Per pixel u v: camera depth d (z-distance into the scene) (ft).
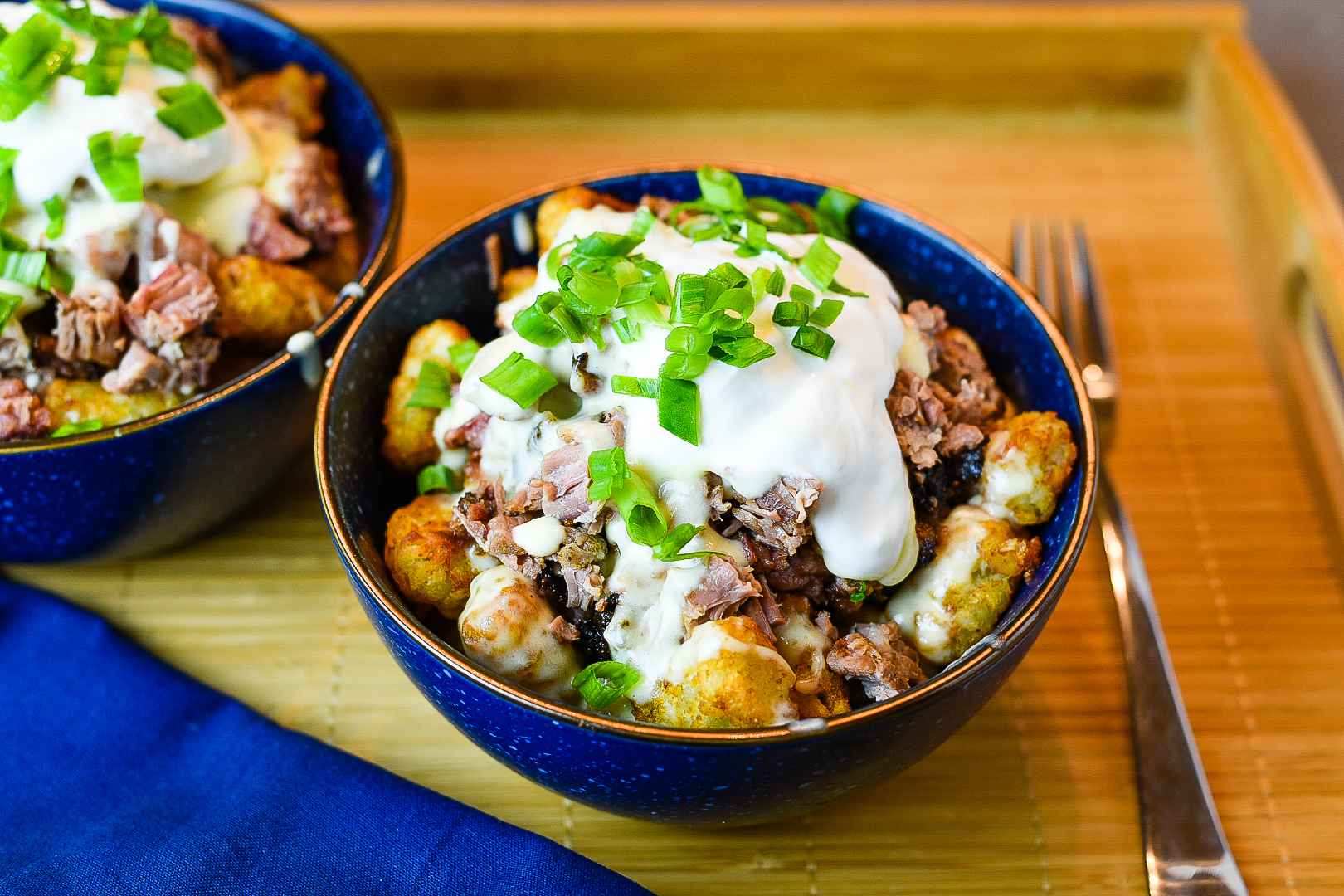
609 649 1.26
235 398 1.32
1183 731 1.34
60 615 1.42
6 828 1.31
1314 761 1.37
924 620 1.29
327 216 1.52
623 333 1.25
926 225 1.39
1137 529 1.51
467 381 1.30
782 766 1.15
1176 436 1.58
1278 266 1.63
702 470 1.23
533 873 1.25
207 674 1.42
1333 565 1.49
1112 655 1.42
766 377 1.23
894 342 1.29
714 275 1.24
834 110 1.86
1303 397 1.57
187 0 1.63
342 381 1.31
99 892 1.25
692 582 1.22
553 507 1.24
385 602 1.19
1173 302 1.68
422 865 1.26
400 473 1.39
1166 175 1.79
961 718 1.21
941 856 1.32
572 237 1.34
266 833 1.28
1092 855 1.32
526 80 1.82
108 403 1.39
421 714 1.39
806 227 1.40
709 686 1.18
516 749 1.20
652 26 1.77
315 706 1.40
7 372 1.39
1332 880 1.31
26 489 1.32
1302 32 2.22
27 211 1.41
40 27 1.39
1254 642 1.44
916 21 1.78
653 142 1.82
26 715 1.37
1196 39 1.80
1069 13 1.80
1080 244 1.66
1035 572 1.28
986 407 1.34
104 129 1.41
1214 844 1.29
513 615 1.23
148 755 1.34
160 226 1.41
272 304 1.43
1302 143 1.65
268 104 1.57
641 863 1.31
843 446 1.23
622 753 1.15
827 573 1.27
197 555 1.49
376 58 1.79
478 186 1.76
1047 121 1.85
